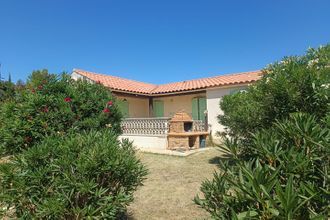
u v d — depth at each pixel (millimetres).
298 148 1929
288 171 1761
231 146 2170
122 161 3559
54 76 5742
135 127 14453
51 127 4926
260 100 4195
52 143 3705
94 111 5863
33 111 4898
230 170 2076
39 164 3520
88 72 18562
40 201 3354
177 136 12359
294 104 3545
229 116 8477
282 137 2039
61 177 3369
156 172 8328
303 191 1627
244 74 17266
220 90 15719
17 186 3348
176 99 19094
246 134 5926
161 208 5371
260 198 1569
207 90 16297
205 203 2197
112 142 3799
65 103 5262
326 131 1924
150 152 11672
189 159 10102
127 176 3721
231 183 1824
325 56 3822
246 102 6758
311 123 1910
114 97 6445
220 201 2047
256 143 2029
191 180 7289
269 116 3824
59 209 3146
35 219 3297
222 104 9852
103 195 3531
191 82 19734
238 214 1660
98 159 3357
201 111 17719
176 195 6117
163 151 11719
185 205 5484
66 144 3568
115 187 3729
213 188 2133
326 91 3316
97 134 4047
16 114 4855
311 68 3529
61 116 5137
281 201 1446
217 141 14266
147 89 20172
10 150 4664
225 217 1912
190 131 13078
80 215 3215
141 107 19984
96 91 6191
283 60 3957
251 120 5469
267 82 3938
